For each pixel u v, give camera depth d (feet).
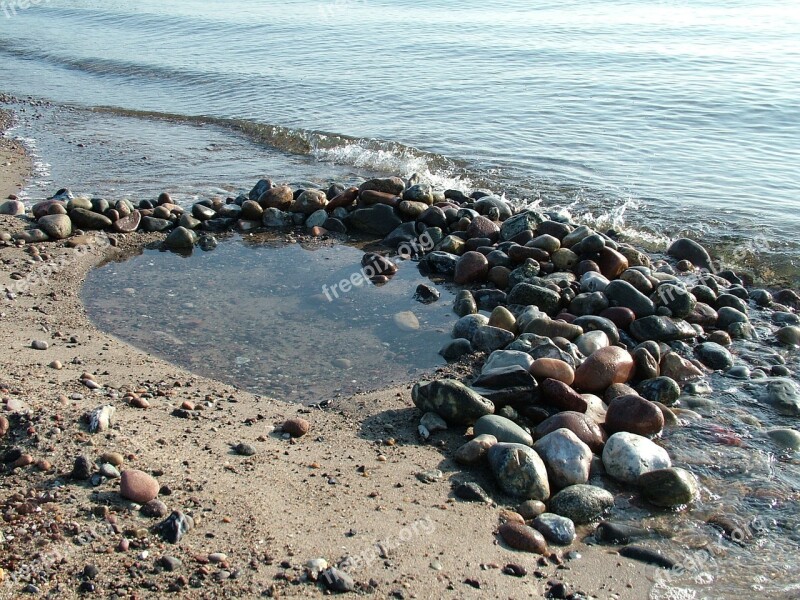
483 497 16.15
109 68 75.66
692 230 34.99
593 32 93.45
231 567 12.84
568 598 13.51
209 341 24.23
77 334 23.82
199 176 42.75
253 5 121.70
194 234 33.17
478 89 63.10
